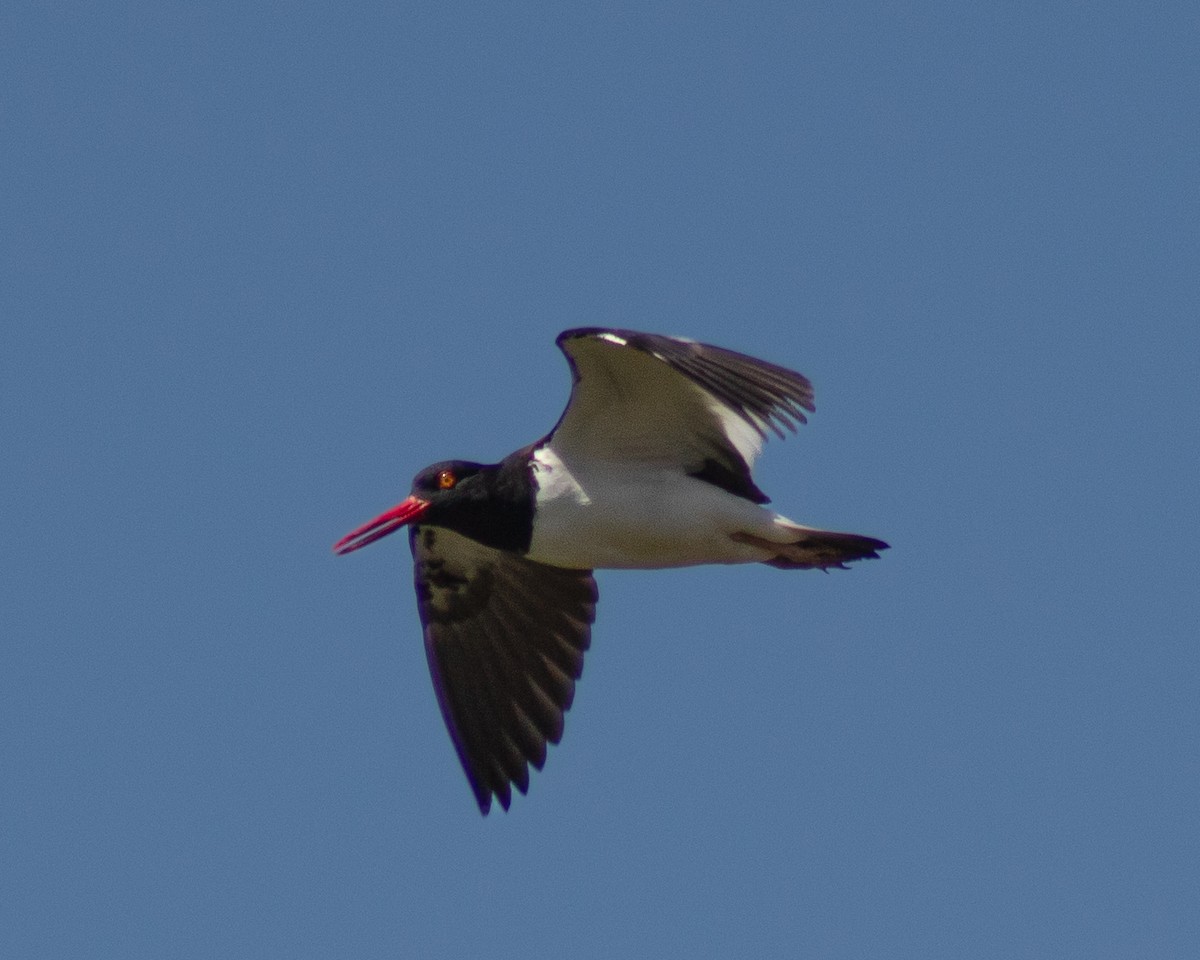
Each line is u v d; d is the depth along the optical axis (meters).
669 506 17.95
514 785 19.52
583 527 18.25
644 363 16.84
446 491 18.77
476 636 19.92
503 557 19.66
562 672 19.69
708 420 17.61
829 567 18.34
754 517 17.91
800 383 16.06
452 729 19.73
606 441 18.02
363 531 18.89
